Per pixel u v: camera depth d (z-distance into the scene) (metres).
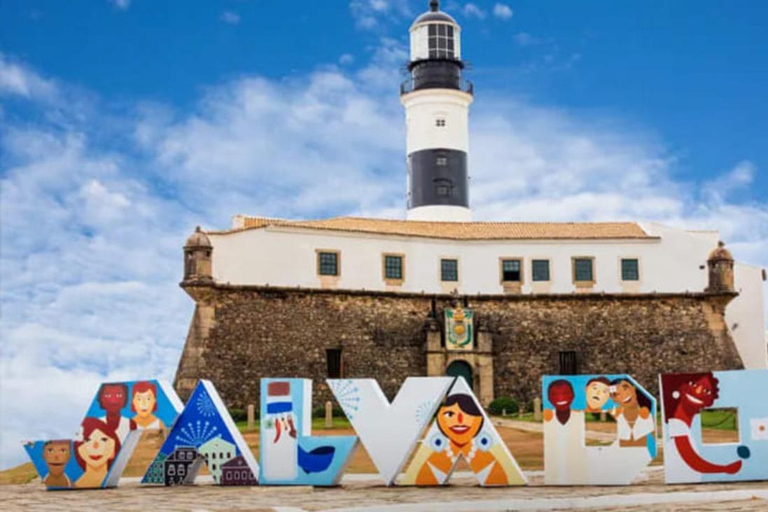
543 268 59.69
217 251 55.41
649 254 60.09
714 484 24.97
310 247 57.09
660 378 25.89
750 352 60.66
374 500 22.05
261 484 27.03
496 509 20.56
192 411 27.97
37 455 27.91
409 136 75.56
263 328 55.44
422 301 58.88
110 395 28.22
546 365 58.66
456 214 73.56
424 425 26.56
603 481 25.72
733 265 59.50
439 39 75.06
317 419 52.06
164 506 21.19
